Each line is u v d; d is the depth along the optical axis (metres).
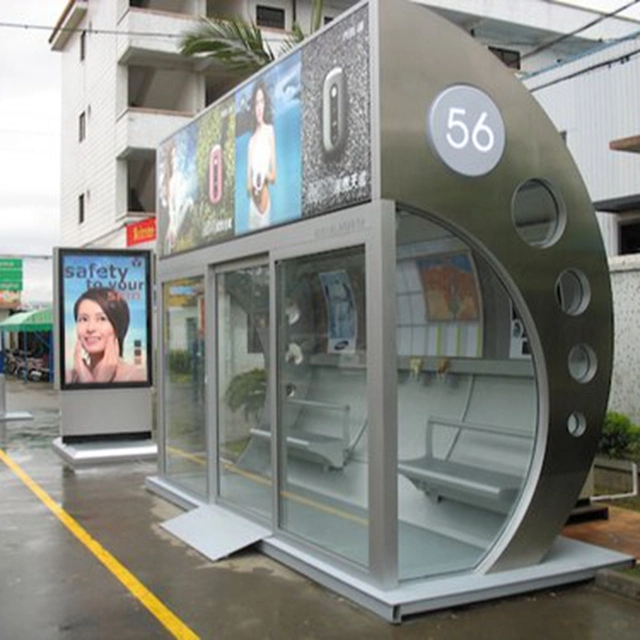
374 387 5.00
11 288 39.50
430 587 5.07
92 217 29.05
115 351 11.62
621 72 15.53
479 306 6.48
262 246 6.39
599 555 5.73
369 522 5.11
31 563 6.23
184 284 8.31
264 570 5.92
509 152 5.41
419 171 5.07
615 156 15.67
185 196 8.13
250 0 27.06
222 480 7.50
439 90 5.15
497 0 29.50
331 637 4.66
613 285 8.73
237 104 6.91
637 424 8.49
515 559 5.45
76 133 31.08
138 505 8.27
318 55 5.59
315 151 5.62
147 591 5.53
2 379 17.14
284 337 6.26
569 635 4.65
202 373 7.87
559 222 5.63
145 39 24.75
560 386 5.54
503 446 6.07
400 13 5.04
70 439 11.55
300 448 6.27
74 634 4.81
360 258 5.61
